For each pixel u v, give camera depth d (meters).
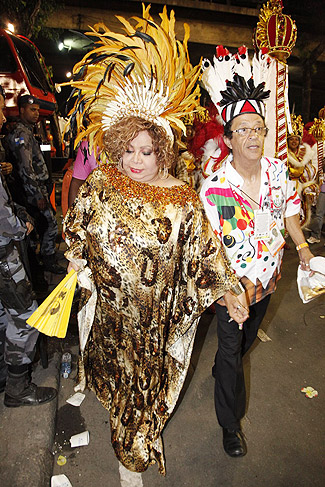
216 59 1.79
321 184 5.78
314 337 3.30
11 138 3.58
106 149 1.59
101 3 12.77
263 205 1.91
